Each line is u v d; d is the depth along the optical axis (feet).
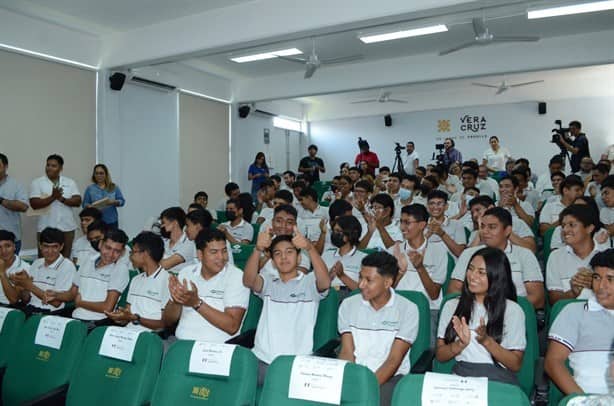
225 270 8.73
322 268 8.27
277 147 37.24
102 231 10.89
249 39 17.94
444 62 24.81
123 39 21.24
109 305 9.96
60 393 6.69
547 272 9.64
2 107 18.39
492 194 21.35
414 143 36.99
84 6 18.56
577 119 32.35
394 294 7.59
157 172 25.27
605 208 14.06
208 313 8.04
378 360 7.38
